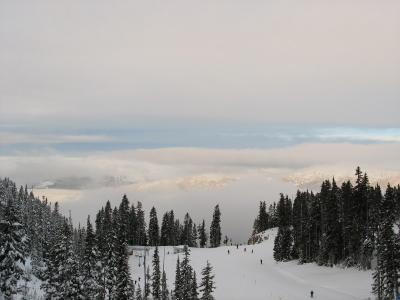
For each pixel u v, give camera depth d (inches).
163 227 6801.2
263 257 4906.5
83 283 2212.1
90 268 2246.6
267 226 7490.2
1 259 1541.6
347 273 3553.2
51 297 2182.6
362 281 3240.7
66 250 2084.2
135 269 4731.8
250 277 3927.2
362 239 3686.0
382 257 2696.9
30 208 4778.5
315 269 3927.2
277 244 4680.1
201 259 4943.4
